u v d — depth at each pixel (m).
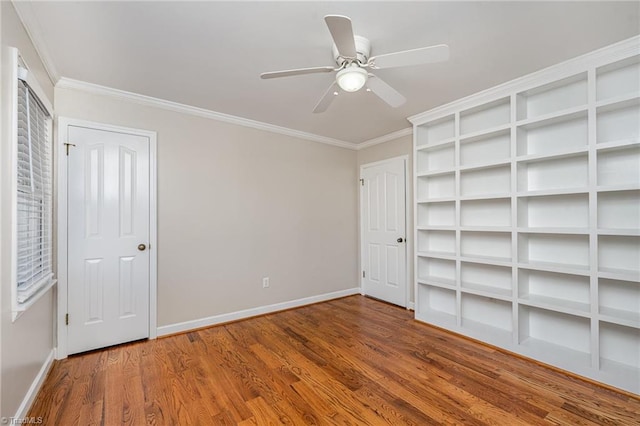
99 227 2.56
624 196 2.14
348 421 1.68
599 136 2.24
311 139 4.04
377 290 4.23
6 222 1.46
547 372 2.21
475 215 3.07
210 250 3.17
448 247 3.35
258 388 2.00
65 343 2.40
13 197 1.51
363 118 3.38
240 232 3.38
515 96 2.52
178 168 2.98
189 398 1.89
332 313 3.60
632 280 1.90
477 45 1.96
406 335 2.92
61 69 2.25
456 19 1.69
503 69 2.29
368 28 1.77
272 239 3.64
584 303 2.33
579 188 2.17
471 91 2.68
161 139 2.89
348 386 2.03
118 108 2.67
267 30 1.79
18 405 1.61
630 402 1.85
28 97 1.75
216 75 2.36
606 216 2.22
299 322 3.28
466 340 2.79
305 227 3.96
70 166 2.44
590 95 2.11
